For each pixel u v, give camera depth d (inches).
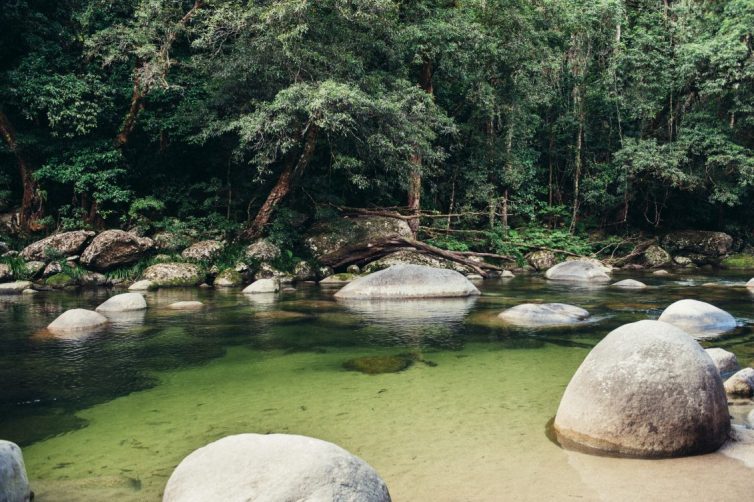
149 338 292.4
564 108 1007.0
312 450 100.4
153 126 684.1
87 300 457.7
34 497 112.8
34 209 658.8
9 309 401.7
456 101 876.6
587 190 987.3
